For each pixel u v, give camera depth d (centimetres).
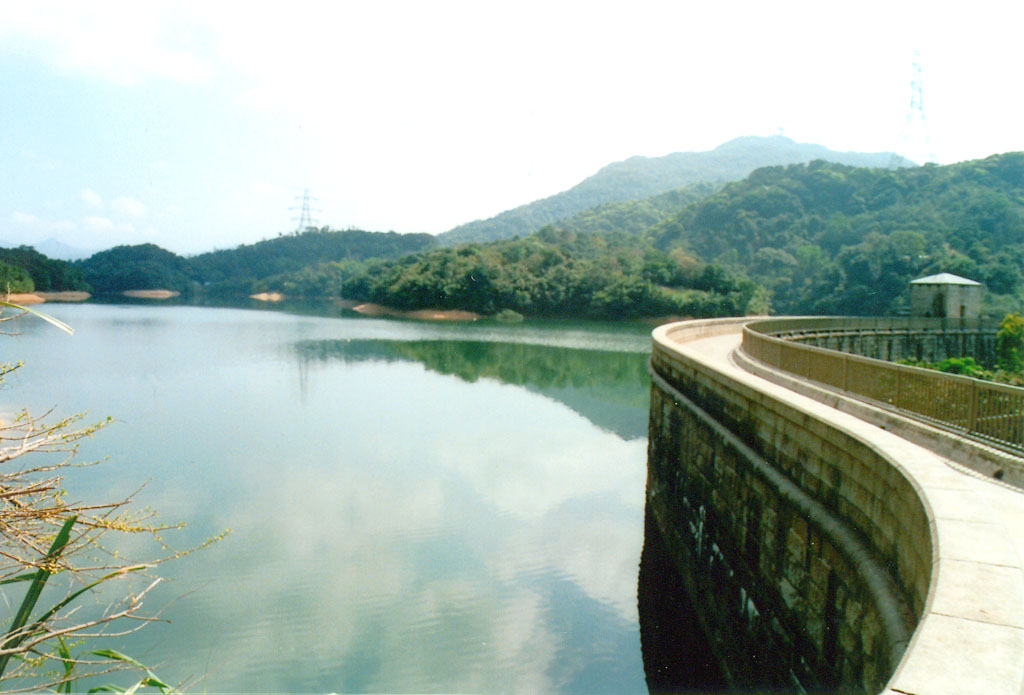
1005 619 344
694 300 9944
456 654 1152
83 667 1071
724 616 1097
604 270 11056
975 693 283
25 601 355
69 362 4553
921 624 341
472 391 3775
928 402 1060
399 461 2342
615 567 1538
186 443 2516
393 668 1112
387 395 3606
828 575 722
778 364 1825
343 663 1130
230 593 1355
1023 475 774
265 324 8250
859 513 682
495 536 1694
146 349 5403
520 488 2077
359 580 1437
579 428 2892
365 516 1820
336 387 3831
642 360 5378
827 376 1476
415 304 10994
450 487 2070
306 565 1500
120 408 3111
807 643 764
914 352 4497
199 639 1183
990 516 479
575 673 1139
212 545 1595
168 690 408
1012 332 3297
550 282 11019
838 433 738
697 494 1334
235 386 3794
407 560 1543
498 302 10931
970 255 8762
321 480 2119
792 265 12775
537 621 1293
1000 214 9869
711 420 1267
